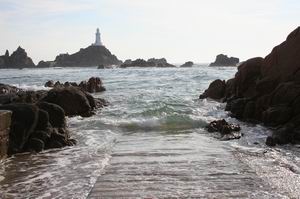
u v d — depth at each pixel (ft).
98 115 61.87
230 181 29.25
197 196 26.20
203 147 40.88
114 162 35.01
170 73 199.62
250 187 27.91
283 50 63.16
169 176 30.53
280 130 44.57
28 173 32.60
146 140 44.86
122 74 204.23
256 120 57.62
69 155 38.45
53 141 42.14
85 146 42.42
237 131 49.44
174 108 67.05
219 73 188.14
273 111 52.31
